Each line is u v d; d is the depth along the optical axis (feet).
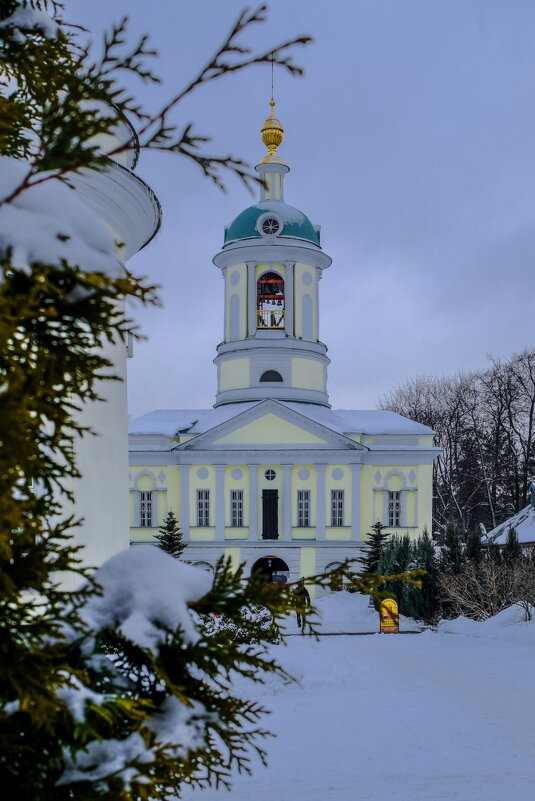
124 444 37.52
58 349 10.46
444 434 242.99
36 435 10.24
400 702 52.26
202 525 164.55
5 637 9.49
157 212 38.55
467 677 63.36
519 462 218.18
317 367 176.96
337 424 172.76
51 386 10.21
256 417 165.37
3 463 8.76
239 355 174.91
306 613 11.73
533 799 31.22
